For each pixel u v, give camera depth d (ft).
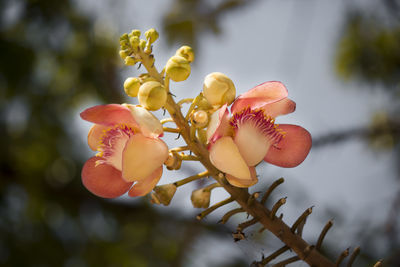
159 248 6.48
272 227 2.67
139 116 2.64
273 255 2.67
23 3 6.66
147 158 2.64
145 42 2.76
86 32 6.71
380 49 5.82
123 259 6.54
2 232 6.35
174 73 2.70
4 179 6.75
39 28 6.75
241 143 2.68
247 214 2.70
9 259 6.25
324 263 2.64
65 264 6.55
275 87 2.67
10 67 6.51
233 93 2.71
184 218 6.07
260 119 2.72
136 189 2.69
